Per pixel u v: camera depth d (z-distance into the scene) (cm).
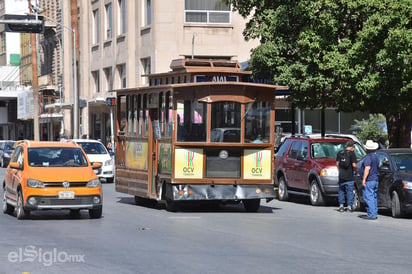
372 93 2862
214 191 2431
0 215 2342
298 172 2931
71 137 7031
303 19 3022
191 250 1562
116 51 6028
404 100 2875
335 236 1838
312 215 2414
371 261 1444
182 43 5372
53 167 2209
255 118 2477
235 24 5403
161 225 2047
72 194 2142
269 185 2480
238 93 2453
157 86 2544
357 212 2547
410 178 2311
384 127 4650
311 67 2995
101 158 4050
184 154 2417
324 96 3044
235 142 2447
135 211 2481
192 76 2564
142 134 2700
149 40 5466
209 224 2081
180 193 2405
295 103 3127
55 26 7581
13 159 2372
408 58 2742
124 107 2962
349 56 2856
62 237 1773
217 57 5409
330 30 2922
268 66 3091
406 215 2409
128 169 2845
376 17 2781
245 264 1389
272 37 3109
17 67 9850
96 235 1812
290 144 3069
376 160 2306
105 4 6253
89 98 6650
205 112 2434
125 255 1491
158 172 2548
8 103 9669
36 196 2123
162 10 5338
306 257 1484
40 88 7756
